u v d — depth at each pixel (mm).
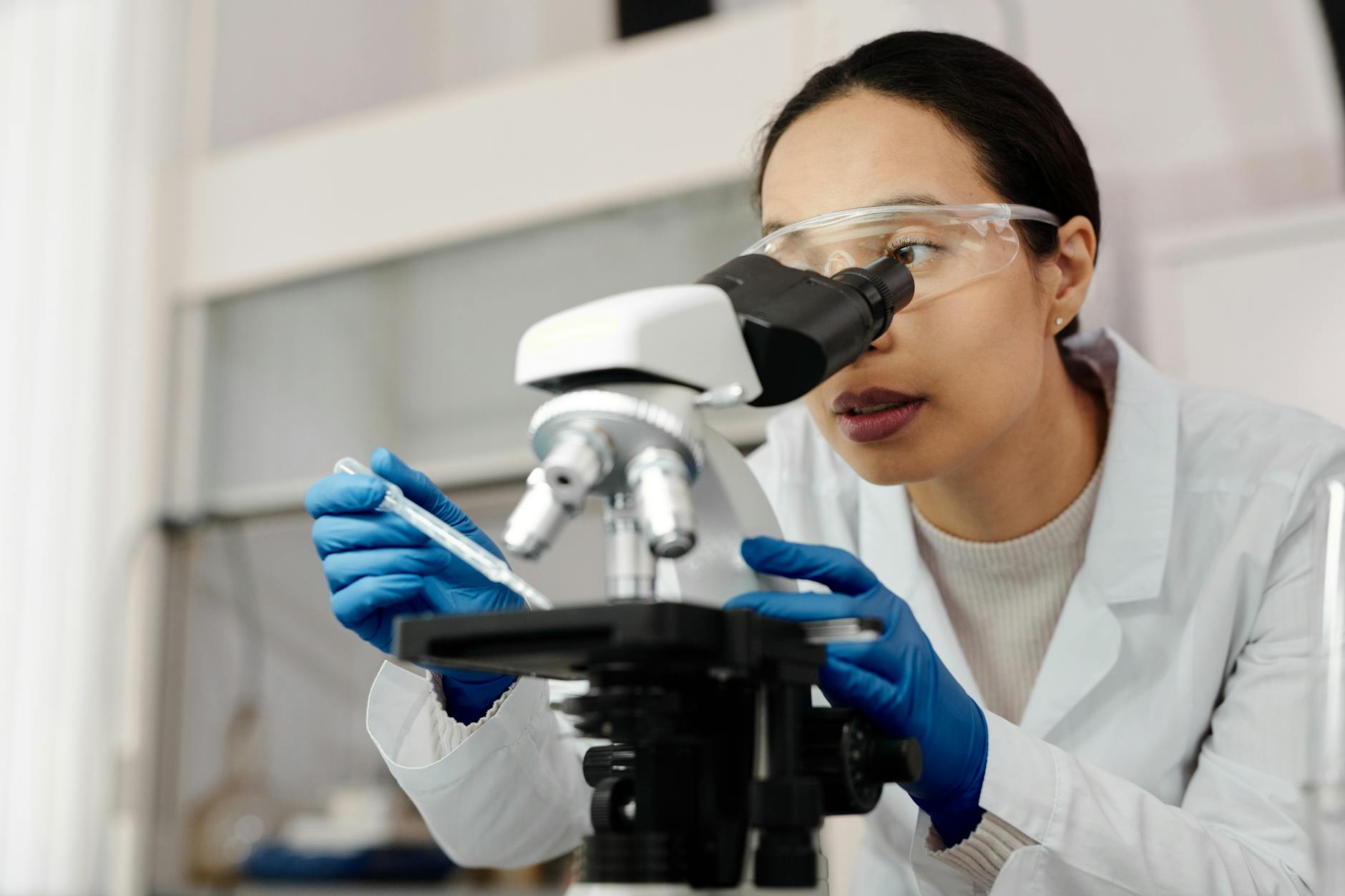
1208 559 1259
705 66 2613
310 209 3021
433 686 1035
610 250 2709
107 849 2939
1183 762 1232
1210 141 2289
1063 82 2379
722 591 803
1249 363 2125
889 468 1022
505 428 2764
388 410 2895
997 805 885
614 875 676
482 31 3145
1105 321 2229
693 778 717
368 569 909
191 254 3141
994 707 1358
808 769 727
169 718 3033
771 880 678
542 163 2771
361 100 3178
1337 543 714
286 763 3020
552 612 648
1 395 3164
